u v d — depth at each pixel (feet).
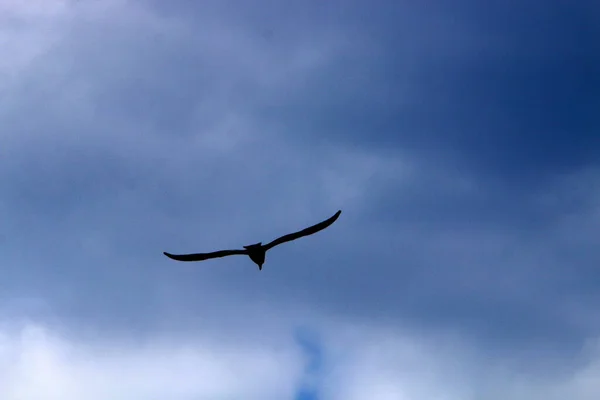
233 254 104.63
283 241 104.01
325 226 103.09
